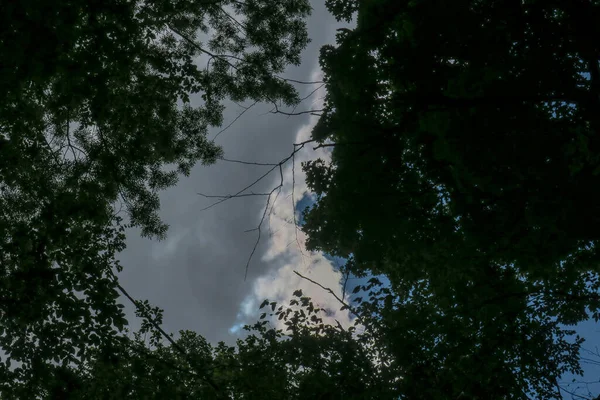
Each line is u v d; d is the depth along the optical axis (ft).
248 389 32.27
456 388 29.50
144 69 40.55
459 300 33.19
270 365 31.63
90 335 32.65
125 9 31.42
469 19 26.43
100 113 35.96
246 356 32.32
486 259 33.91
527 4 25.98
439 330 31.81
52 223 34.47
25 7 23.84
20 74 26.32
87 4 29.89
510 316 33.63
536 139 25.96
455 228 32.35
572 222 26.37
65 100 32.19
